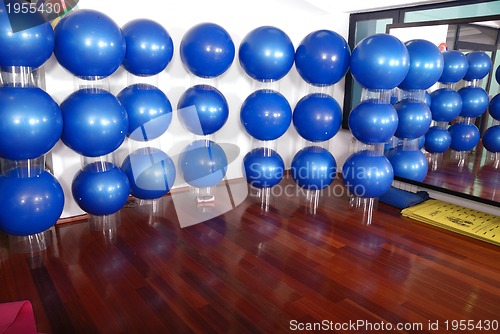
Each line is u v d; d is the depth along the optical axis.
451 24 3.49
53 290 2.28
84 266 2.55
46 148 2.41
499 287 2.39
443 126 3.66
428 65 3.13
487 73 3.33
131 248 2.80
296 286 2.35
